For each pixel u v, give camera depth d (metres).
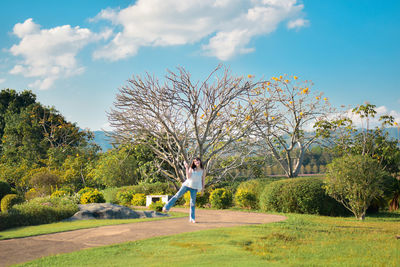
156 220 10.86
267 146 23.48
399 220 12.94
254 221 10.55
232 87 19.62
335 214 14.21
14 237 7.94
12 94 50.41
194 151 20.48
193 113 18.58
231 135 21.08
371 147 18.69
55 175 28.48
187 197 18.19
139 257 5.99
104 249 6.59
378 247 6.96
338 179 12.97
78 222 11.20
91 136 46.66
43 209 11.74
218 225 9.50
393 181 15.99
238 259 5.75
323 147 22.91
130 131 20.16
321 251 6.60
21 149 41.47
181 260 5.66
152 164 24.94
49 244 7.23
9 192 22.83
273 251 6.55
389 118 18.42
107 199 22.31
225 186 22.09
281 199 14.55
